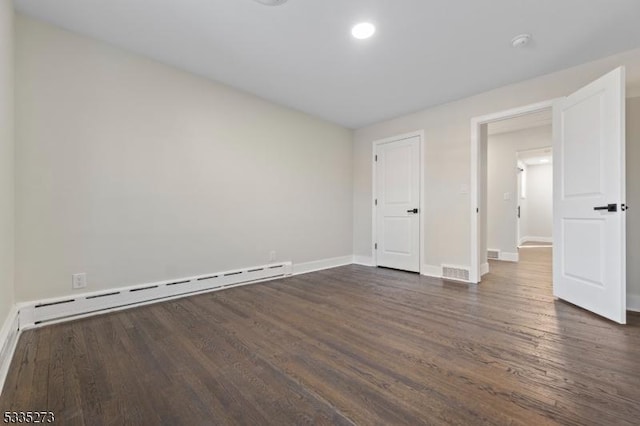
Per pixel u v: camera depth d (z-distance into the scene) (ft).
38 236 6.91
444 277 12.02
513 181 16.90
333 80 10.00
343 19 6.82
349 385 4.49
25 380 4.62
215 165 10.17
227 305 8.48
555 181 9.04
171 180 9.12
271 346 5.83
